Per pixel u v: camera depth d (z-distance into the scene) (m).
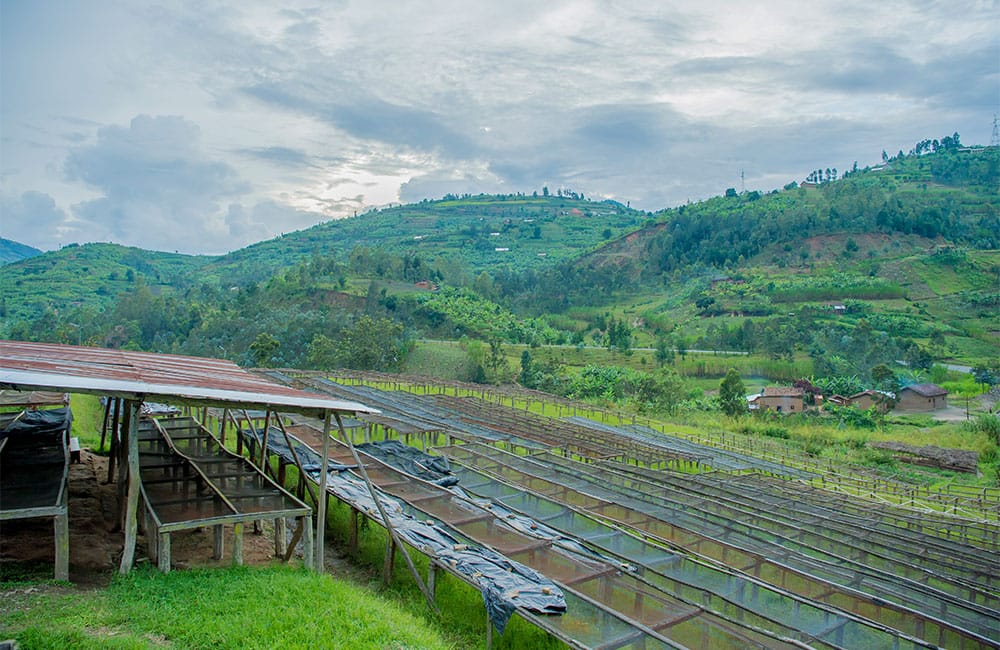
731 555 15.38
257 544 14.44
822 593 13.54
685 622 10.77
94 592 9.76
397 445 21.66
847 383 72.69
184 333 93.19
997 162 180.50
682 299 123.25
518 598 10.88
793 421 59.94
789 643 10.14
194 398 10.38
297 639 9.01
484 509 15.52
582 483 21.08
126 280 163.25
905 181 183.88
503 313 111.12
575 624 10.49
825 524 20.77
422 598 12.81
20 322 98.69
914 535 21.33
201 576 10.88
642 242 175.25
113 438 17.12
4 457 14.12
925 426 61.22
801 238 139.12
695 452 37.12
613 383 72.62
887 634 11.11
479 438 27.12
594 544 14.83
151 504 12.01
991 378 77.19
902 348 88.56
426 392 54.91
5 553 11.27
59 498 10.70
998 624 12.76
